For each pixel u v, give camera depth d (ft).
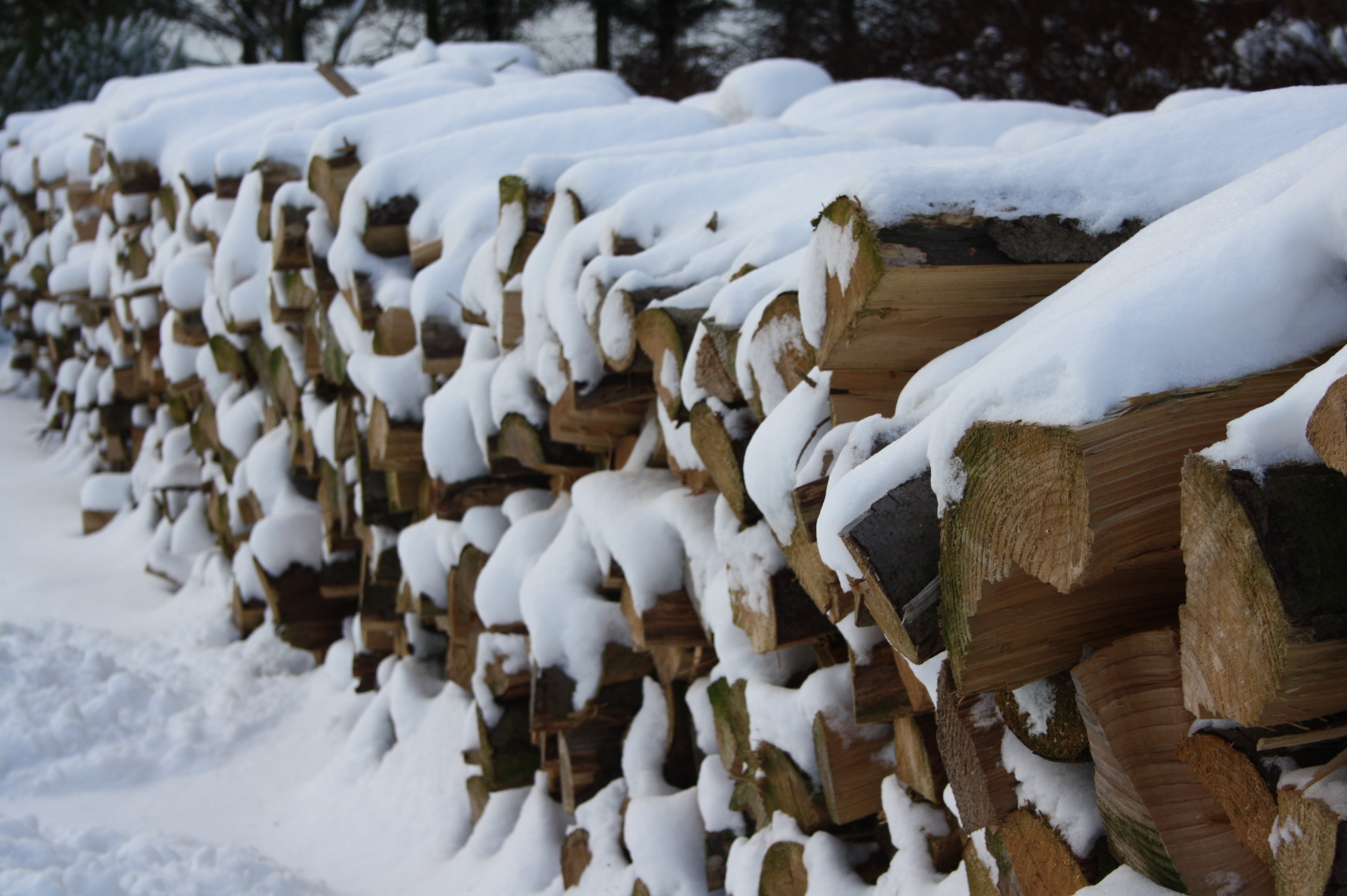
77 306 28.32
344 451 13.64
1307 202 3.69
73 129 28.73
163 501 20.72
